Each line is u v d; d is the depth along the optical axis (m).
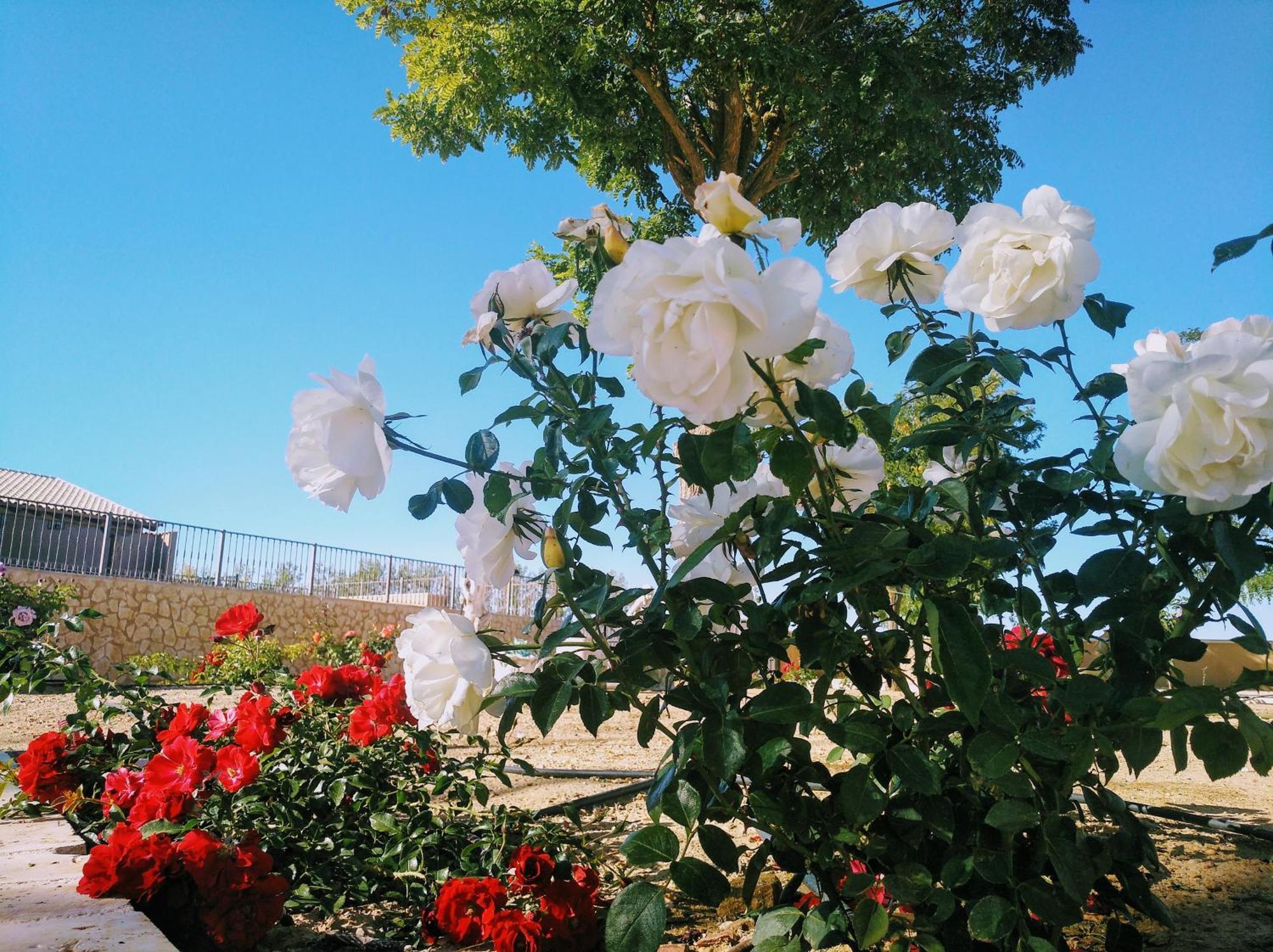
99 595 13.10
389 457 1.11
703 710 1.18
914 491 1.48
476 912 1.88
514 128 12.01
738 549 1.44
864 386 1.38
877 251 1.45
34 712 6.63
